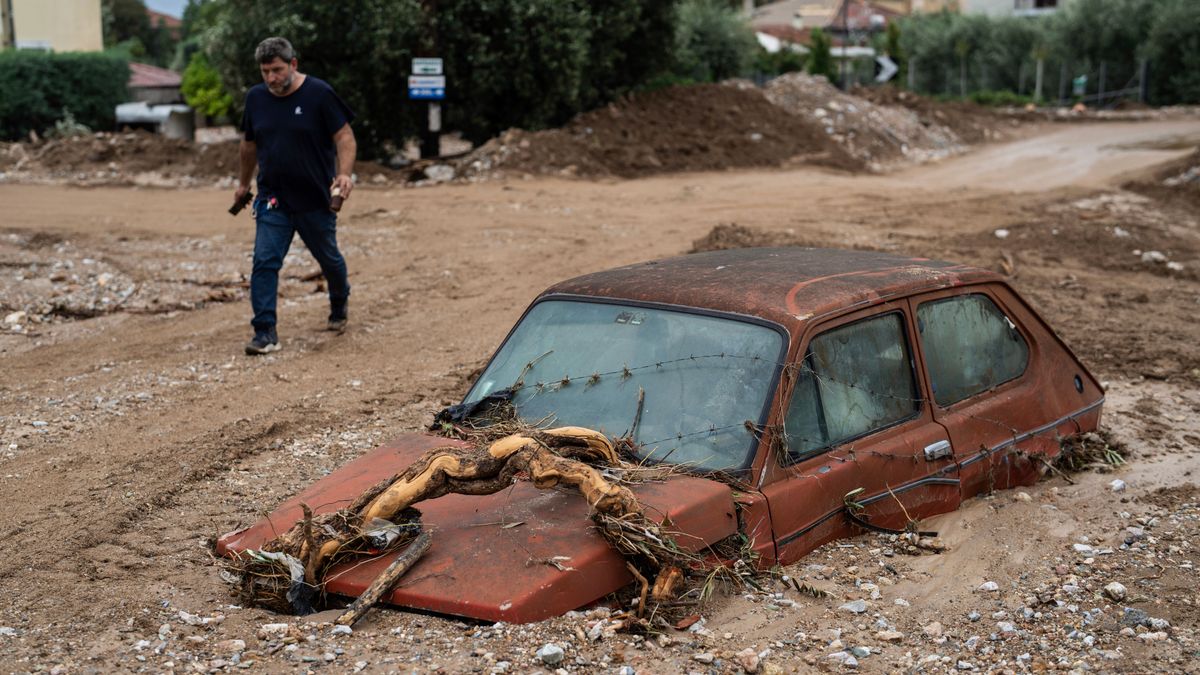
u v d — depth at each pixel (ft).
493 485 12.79
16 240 48.08
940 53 190.90
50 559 14.89
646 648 11.57
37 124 105.81
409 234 49.62
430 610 12.03
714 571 12.75
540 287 36.99
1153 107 159.12
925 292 16.78
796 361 13.99
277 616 12.65
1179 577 14.65
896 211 58.18
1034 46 176.86
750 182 76.33
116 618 12.87
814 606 13.05
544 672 10.85
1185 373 28.12
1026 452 18.19
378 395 23.97
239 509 17.20
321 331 30.68
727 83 107.55
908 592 13.71
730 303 14.87
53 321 32.30
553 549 12.28
